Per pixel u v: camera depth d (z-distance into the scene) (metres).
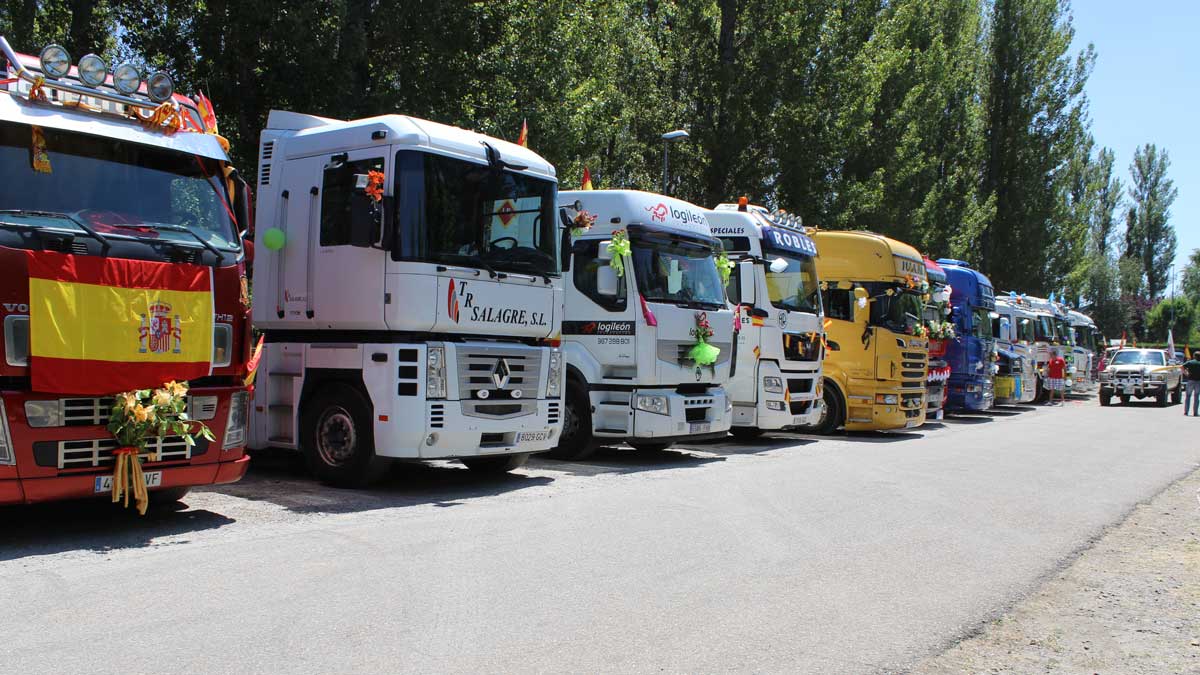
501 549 6.73
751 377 15.26
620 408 12.45
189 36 17.36
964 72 41.03
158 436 7.16
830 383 18.11
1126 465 13.62
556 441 10.85
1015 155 46.66
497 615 5.18
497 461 11.05
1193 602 6.21
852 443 16.44
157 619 4.92
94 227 6.98
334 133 9.83
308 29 16.53
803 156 29.42
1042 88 46.53
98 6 17.95
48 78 7.05
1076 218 52.47
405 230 9.13
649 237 12.58
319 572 5.95
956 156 41.50
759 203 30.67
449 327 9.44
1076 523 8.80
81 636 4.62
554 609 5.32
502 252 10.04
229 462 7.79
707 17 29.03
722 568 6.42
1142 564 7.29
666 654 4.66
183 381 7.33
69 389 6.68
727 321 13.58
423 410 9.21
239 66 17.06
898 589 6.13
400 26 17.89
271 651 4.47
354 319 9.39
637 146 30.86
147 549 6.63
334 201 9.71
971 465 12.97
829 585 6.13
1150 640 5.38
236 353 7.86
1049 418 25.14
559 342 10.96
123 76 7.55
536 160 10.60
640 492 9.67
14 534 7.16
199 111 8.15
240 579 5.75
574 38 21.22
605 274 12.27
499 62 19.30
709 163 29.84
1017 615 5.77
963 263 24.66
